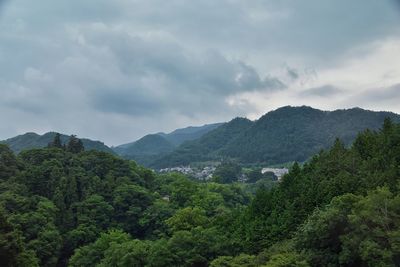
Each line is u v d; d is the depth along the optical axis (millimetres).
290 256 49406
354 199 51000
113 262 74688
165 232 100938
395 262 42594
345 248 46250
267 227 67750
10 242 52156
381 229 44250
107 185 112250
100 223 101375
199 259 67375
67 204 102688
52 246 84000
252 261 56312
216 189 132875
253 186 197250
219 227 81125
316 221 51031
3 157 105250
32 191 101500
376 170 61438
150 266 68938
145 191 113438
